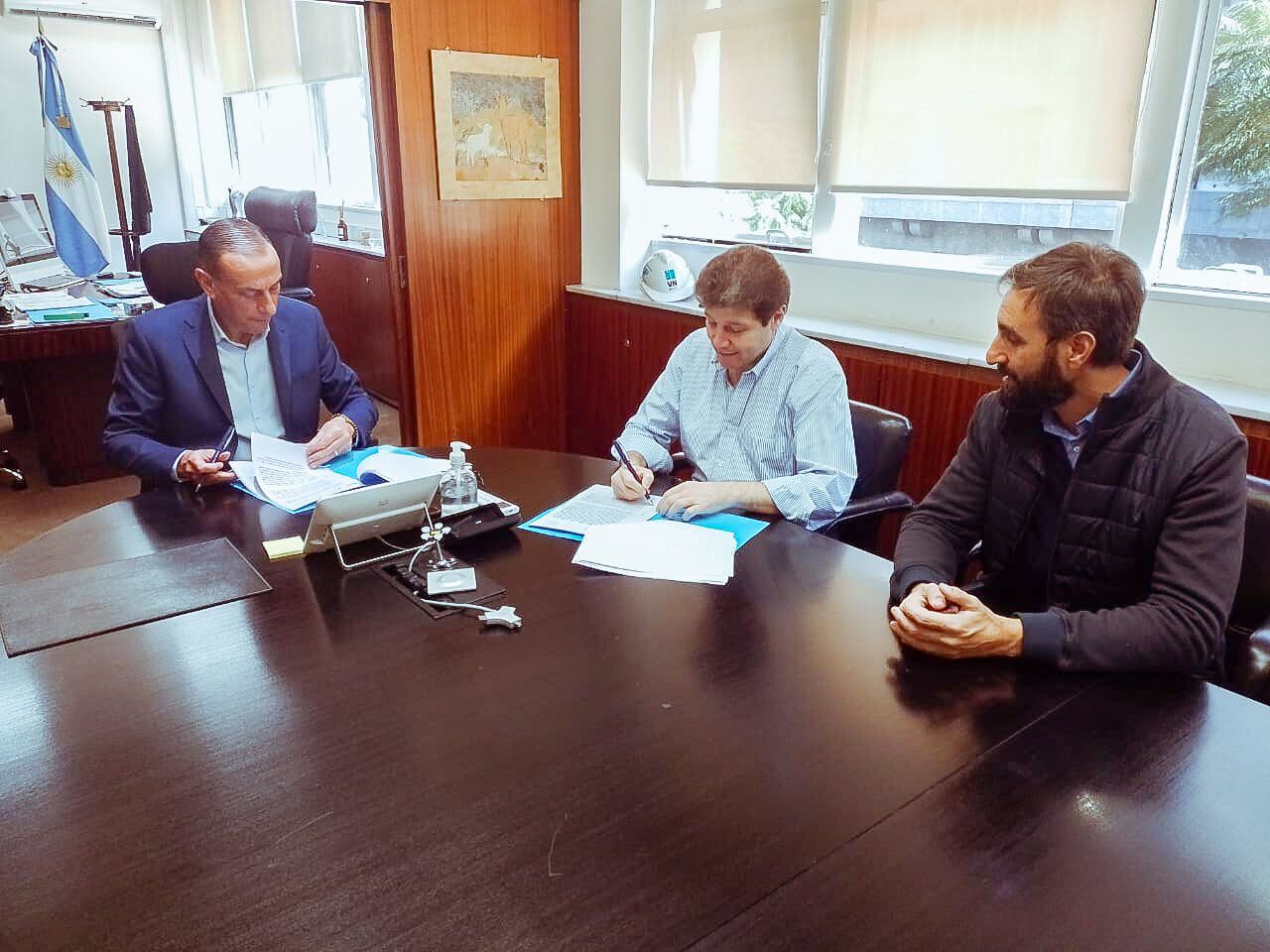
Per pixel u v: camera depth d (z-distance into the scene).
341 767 0.87
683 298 3.12
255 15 4.89
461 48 2.99
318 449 1.74
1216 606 1.06
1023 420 1.30
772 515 1.54
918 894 0.71
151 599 1.20
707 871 0.74
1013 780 0.85
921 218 2.65
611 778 0.85
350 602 1.20
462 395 3.36
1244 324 2.01
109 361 3.42
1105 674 1.04
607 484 1.69
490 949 0.66
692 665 1.05
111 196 5.53
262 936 0.67
